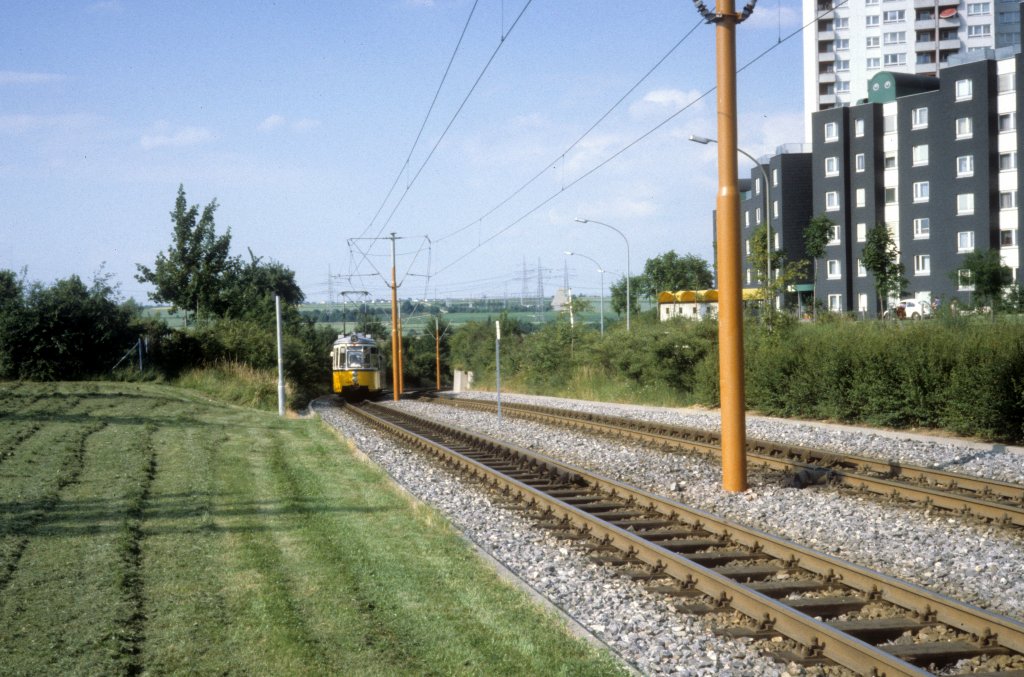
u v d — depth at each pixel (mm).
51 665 6395
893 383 21062
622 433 21297
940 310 24781
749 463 15992
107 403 30531
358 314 65625
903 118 65500
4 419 23516
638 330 39625
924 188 64312
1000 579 8125
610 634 7000
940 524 10422
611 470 15805
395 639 6848
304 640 6832
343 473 15695
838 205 69750
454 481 15164
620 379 39656
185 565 9078
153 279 54781
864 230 68125
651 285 82188
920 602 6992
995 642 6309
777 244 76875
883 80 67750
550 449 19594
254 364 50688
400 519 11438
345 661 6398
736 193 12711
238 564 9094
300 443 20891
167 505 12336
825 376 22922
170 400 33625
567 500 12672
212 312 55375
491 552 9820
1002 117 60156
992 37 104750
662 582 8391
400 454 19453
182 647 6746
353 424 29688
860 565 8727
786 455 16406
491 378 60906
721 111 12641
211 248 55062
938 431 19719
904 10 105688
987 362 18125
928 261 64188
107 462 16125
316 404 45688
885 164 67375
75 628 7141
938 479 13016
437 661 6367
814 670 6117
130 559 9250
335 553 9547
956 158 62031
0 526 10641
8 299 44938
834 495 12312
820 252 65438
